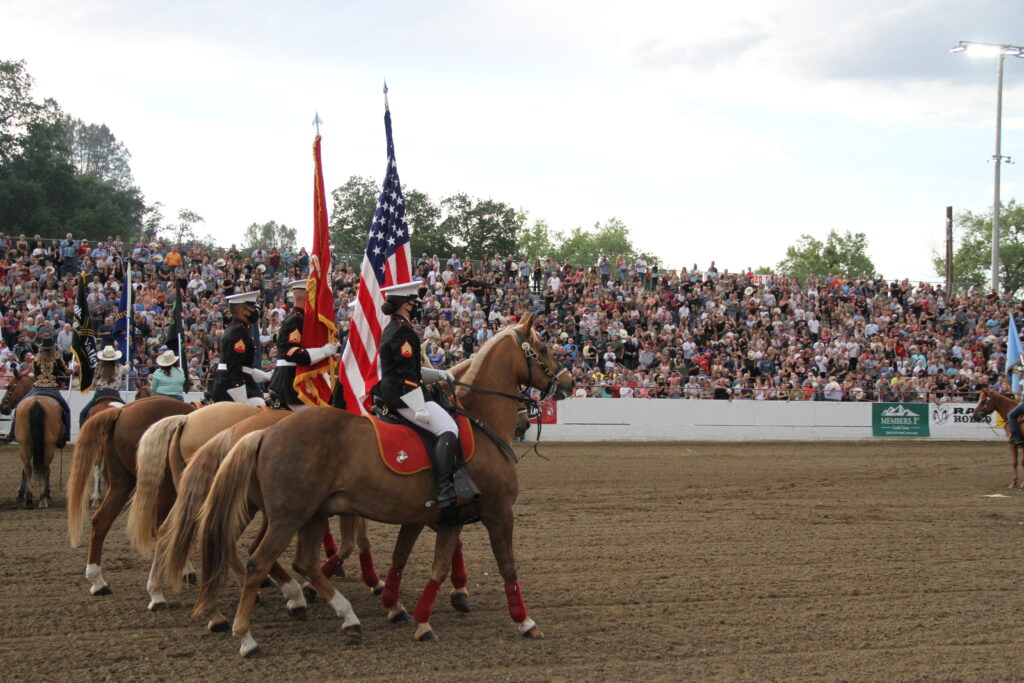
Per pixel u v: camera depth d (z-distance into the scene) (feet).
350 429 24.63
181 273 95.45
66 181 205.26
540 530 42.16
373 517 24.86
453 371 28.86
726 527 43.37
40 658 23.45
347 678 22.34
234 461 24.16
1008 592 31.60
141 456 28.04
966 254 255.29
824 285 127.03
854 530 43.01
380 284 36.94
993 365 109.60
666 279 119.34
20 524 42.42
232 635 25.73
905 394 98.63
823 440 93.40
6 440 58.54
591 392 92.12
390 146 38.24
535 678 22.40
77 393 74.74
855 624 27.43
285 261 106.01
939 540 40.75
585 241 302.25
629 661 23.85
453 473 25.20
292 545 39.27
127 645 24.68
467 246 202.39
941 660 24.04
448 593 31.19
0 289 86.22
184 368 57.82
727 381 95.86
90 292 84.28
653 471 65.36
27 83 205.98
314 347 31.35
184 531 24.84
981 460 76.74
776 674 22.80
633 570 34.30
